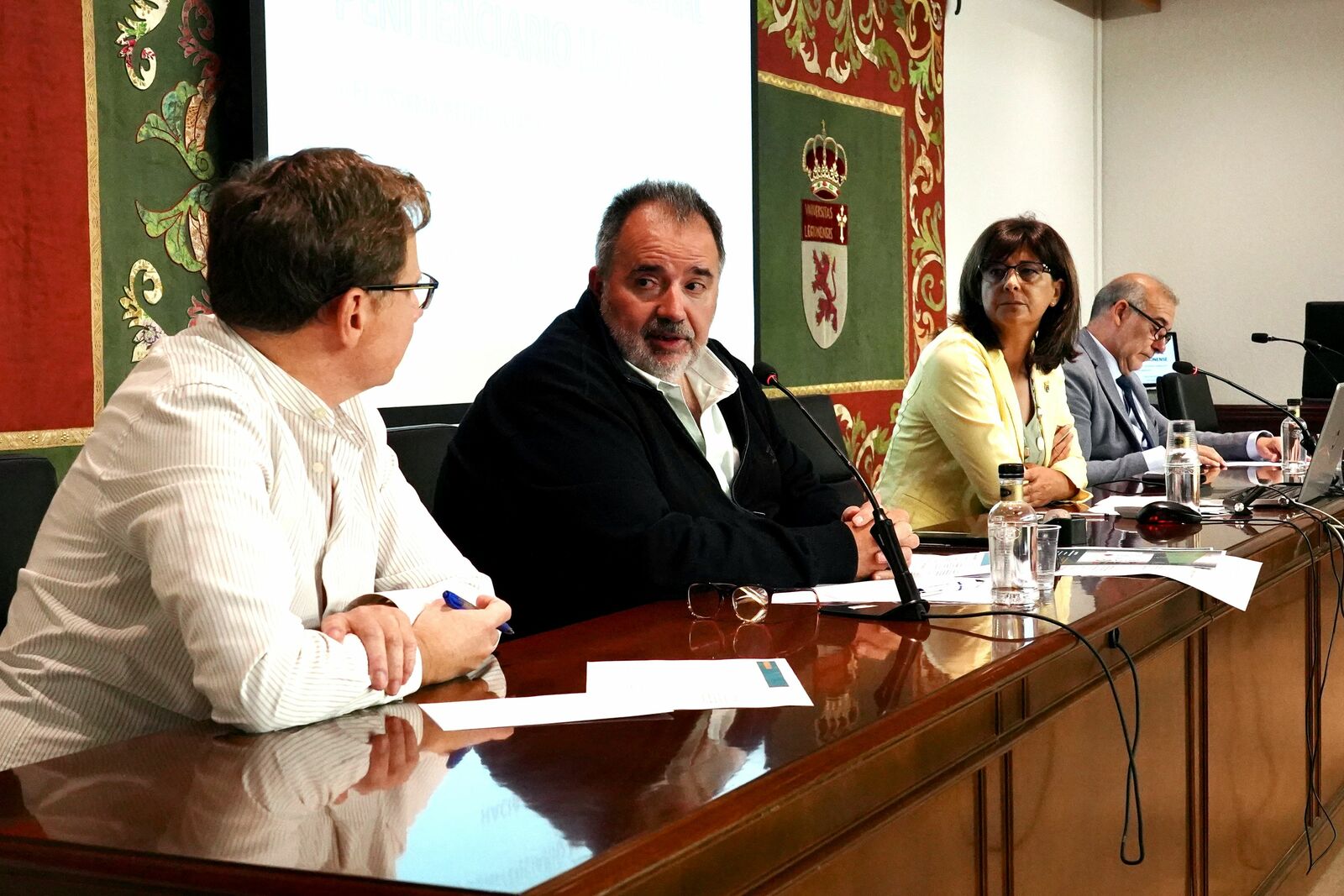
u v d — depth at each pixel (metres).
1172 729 2.07
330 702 1.23
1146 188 7.18
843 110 5.12
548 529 2.07
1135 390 4.41
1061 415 3.54
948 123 5.90
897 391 5.50
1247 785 2.47
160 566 1.23
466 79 3.44
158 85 2.80
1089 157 7.20
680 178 4.23
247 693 1.18
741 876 0.98
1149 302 4.34
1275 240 6.87
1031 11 6.57
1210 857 2.26
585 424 2.09
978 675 1.38
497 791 1.01
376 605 1.35
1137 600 1.81
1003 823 1.48
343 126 3.10
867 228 5.28
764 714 1.22
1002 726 1.46
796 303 4.89
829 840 1.11
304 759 1.11
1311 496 2.98
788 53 4.82
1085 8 7.05
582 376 2.13
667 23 4.16
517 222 3.61
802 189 4.91
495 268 3.54
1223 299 7.02
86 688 1.33
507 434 2.13
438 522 2.23
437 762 1.09
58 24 2.61
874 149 5.30
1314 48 6.72
